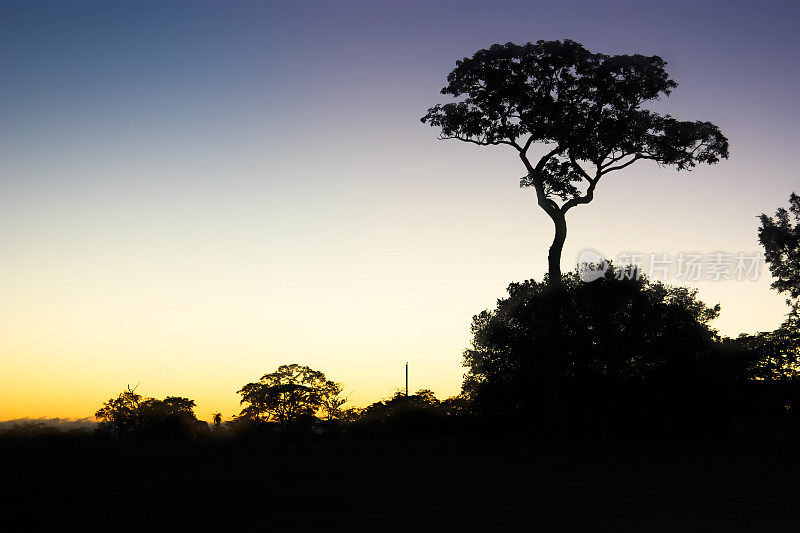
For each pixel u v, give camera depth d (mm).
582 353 50625
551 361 50812
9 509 20641
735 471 30859
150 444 48688
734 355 53125
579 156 55719
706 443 47219
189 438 89250
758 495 23438
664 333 51000
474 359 54281
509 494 23812
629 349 50156
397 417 69875
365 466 33562
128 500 22359
